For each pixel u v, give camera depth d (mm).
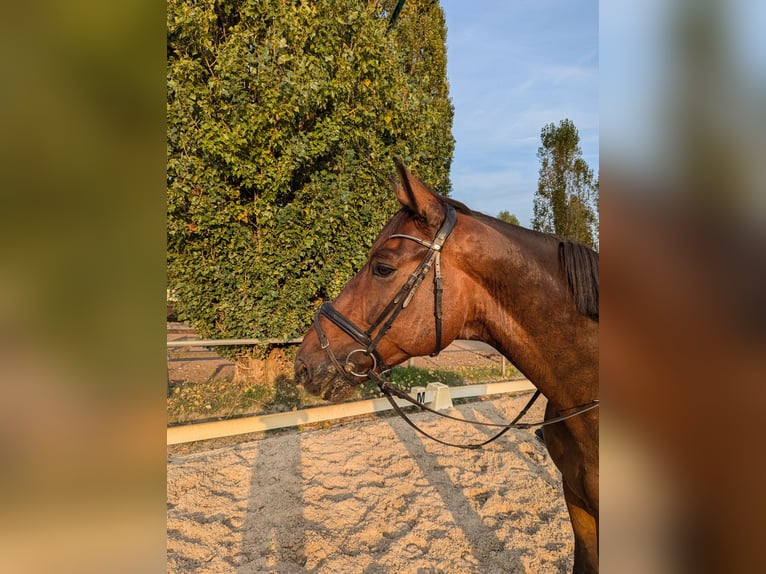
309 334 1902
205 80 4777
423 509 3506
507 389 6930
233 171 4730
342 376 1768
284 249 5422
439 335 1699
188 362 8266
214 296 5371
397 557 2920
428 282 1694
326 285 5859
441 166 8320
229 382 6520
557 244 1724
